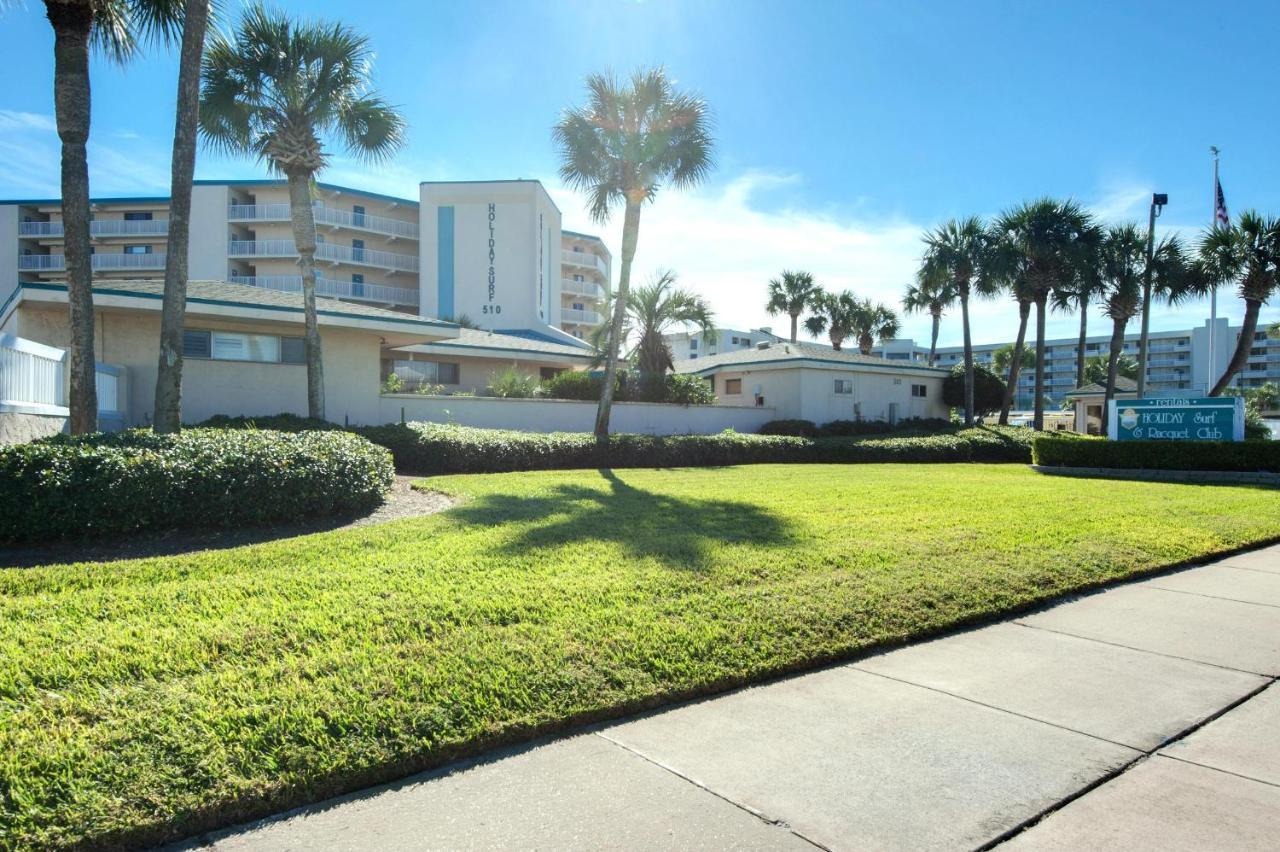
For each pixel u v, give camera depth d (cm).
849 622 544
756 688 448
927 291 3525
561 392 2584
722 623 519
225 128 1501
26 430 985
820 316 5319
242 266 5234
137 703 363
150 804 293
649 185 2017
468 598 543
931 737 383
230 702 367
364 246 5438
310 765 324
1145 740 385
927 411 3603
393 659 429
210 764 316
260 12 1430
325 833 291
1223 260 2594
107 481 717
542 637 474
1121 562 783
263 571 621
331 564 648
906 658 508
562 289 6100
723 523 902
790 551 739
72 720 344
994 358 6288
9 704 357
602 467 1792
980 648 531
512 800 316
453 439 1538
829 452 2292
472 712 376
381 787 327
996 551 784
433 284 5094
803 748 368
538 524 865
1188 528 998
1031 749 372
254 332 1753
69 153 1044
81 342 1038
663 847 282
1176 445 1869
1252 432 2833
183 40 1041
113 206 5306
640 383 2680
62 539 719
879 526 912
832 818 305
